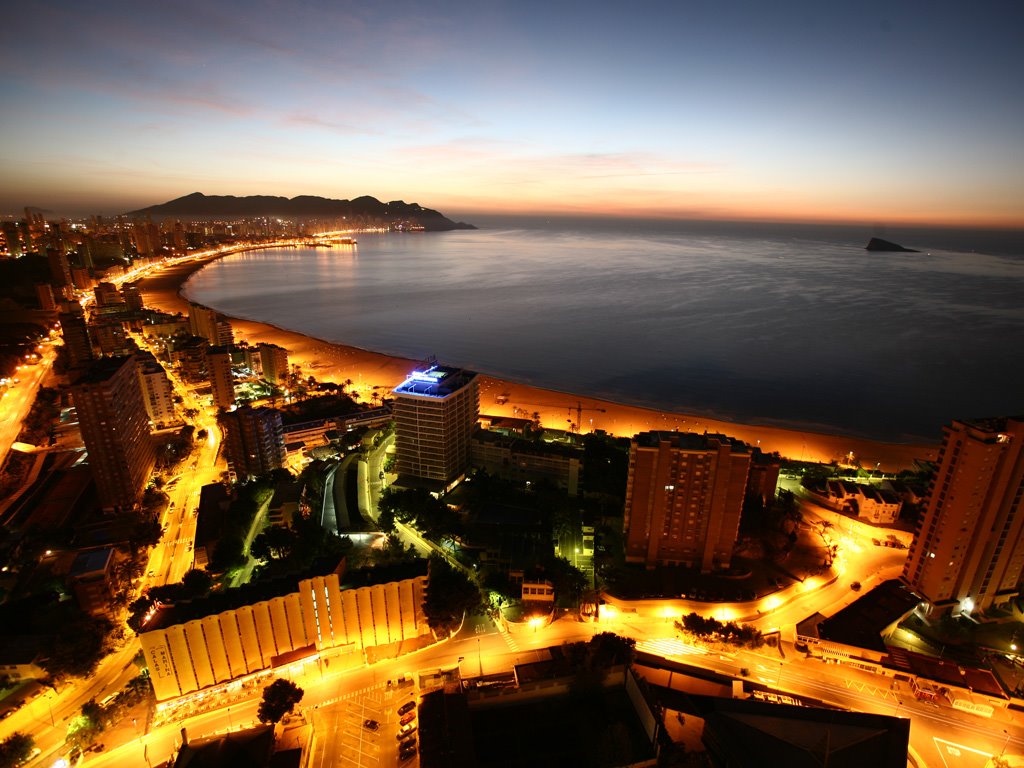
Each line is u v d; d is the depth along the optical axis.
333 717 124.12
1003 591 155.88
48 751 119.94
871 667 134.75
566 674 125.88
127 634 150.25
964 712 125.62
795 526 190.25
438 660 139.38
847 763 94.75
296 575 139.50
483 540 180.00
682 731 114.88
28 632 144.50
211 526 188.62
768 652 141.50
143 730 122.81
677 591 161.50
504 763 109.38
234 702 128.50
